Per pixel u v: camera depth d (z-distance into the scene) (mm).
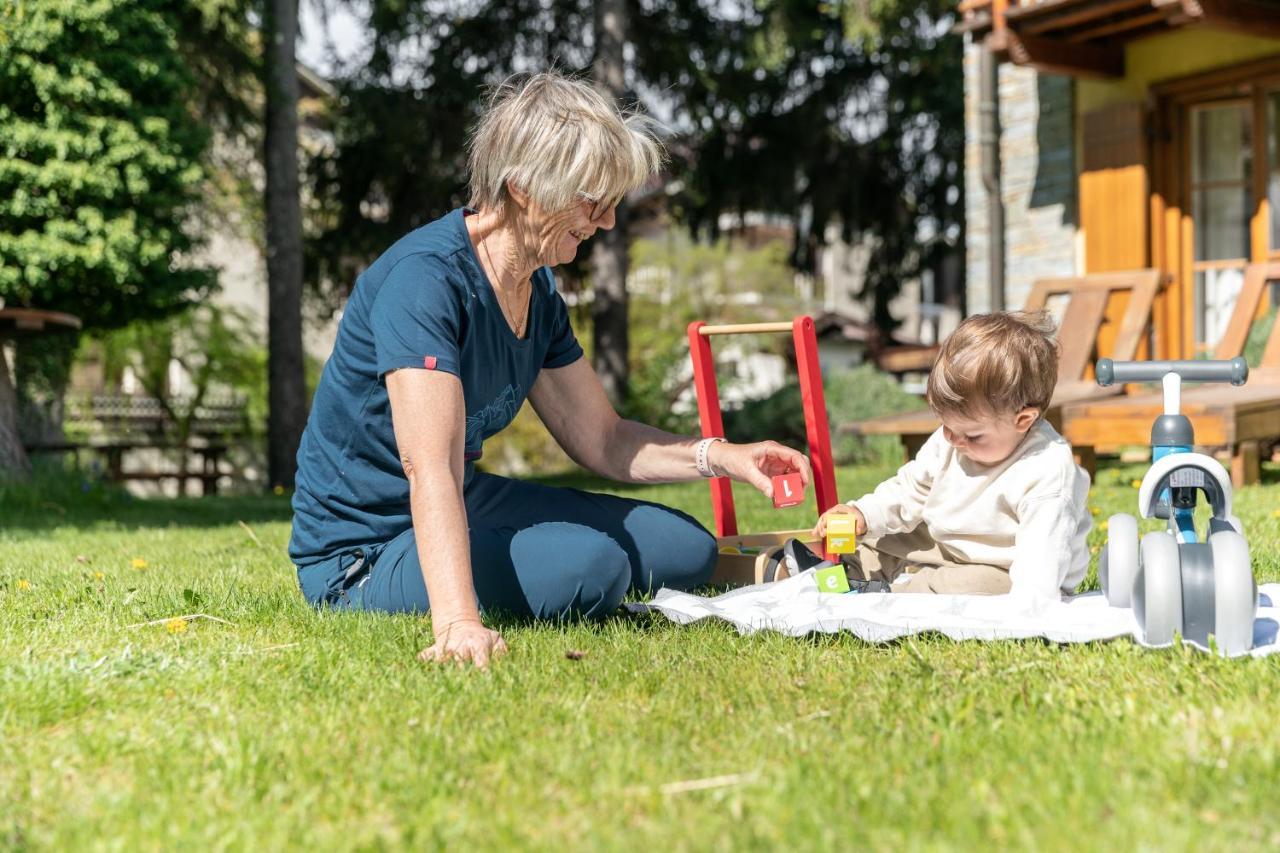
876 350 16234
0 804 1610
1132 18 8188
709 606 2791
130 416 17766
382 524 2898
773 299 28172
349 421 2832
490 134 2639
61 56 8664
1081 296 8234
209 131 9781
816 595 2889
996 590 2900
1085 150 9148
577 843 1410
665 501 7082
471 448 2992
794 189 17094
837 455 11594
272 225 12312
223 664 2334
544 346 3072
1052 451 2791
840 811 1487
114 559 4566
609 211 2672
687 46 14211
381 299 2592
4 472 8625
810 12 15102
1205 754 1652
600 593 2721
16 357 9969
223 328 19156
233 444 18625
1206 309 8844
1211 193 8805
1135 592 2406
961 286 18594
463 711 1975
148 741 1871
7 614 2992
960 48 15258
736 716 1936
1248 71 8359
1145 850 1327
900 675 2178
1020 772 1613
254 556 4582
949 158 17859
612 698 2066
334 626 2670
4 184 8648
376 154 14148
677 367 18203
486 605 2758
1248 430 6391
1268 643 2375
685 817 1492
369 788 1620
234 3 11234
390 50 14156
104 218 8938
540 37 14445
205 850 1440
